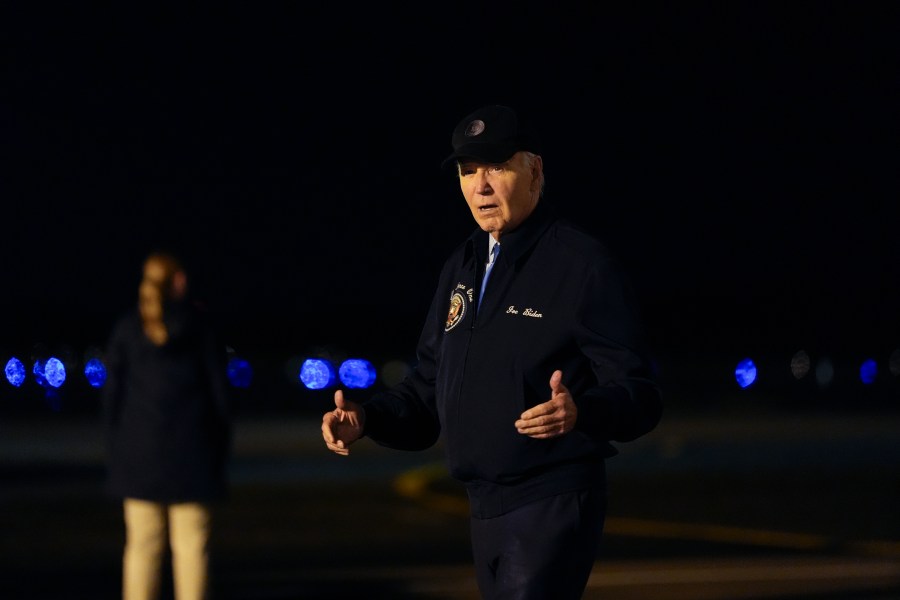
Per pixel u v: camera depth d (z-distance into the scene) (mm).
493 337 11070
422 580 24781
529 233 11156
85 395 98875
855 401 105062
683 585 24188
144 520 18297
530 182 11219
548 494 10922
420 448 12008
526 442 10906
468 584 24344
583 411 10109
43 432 67000
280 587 24078
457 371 11203
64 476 44031
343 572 25672
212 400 18281
